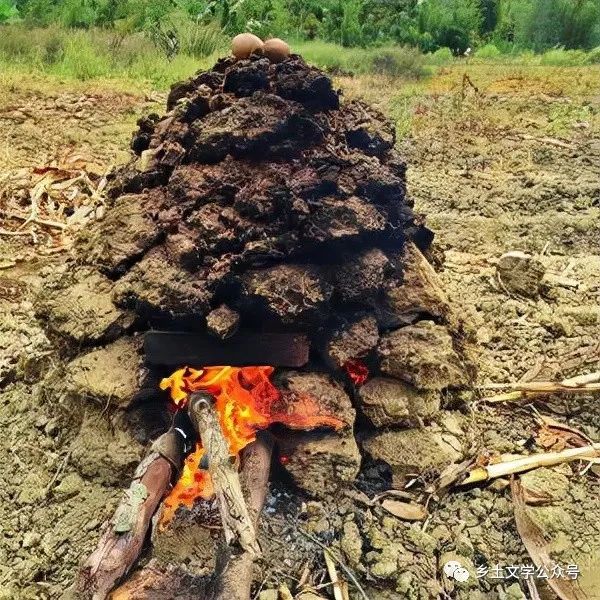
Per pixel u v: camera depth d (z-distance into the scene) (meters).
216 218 0.87
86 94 2.90
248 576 0.75
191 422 0.85
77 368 0.91
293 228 0.87
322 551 0.85
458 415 1.05
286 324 0.85
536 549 0.89
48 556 0.85
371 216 0.90
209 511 0.85
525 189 2.23
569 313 1.41
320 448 0.88
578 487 1.00
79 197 2.02
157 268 0.86
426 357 0.94
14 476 0.96
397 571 0.84
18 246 1.78
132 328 0.93
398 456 0.94
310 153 0.92
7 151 2.29
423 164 2.47
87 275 1.00
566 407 1.16
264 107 0.91
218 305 0.85
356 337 0.90
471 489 0.96
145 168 1.01
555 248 1.86
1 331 1.35
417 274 1.00
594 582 0.88
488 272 1.59
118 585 0.75
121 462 0.87
